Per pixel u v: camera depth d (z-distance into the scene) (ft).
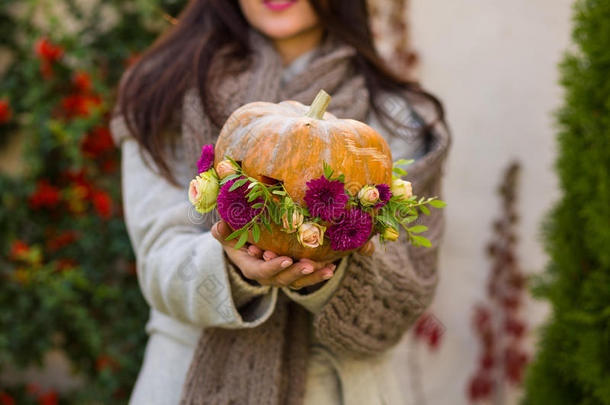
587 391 5.20
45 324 7.37
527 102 7.80
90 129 7.42
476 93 7.93
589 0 5.08
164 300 3.74
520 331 7.72
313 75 3.97
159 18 7.53
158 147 3.88
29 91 7.41
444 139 4.09
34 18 7.64
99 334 7.32
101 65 7.59
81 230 7.55
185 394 3.69
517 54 7.82
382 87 4.21
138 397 3.98
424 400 8.03
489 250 7.87
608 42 4.89
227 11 4.12
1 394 7.73
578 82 5.13
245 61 4.02
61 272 7.47
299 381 3.77
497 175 7.89
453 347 8.04
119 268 7.75
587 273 5.25
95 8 7.59
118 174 7.70
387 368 4.09
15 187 7.41
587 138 5.15
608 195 4.91
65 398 7.87
